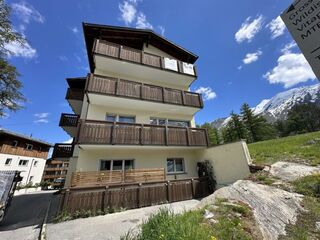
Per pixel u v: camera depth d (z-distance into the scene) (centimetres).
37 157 2647
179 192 938
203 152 1190
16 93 1150
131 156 1059
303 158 794
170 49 1498
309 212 419
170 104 1142
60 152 1362
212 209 481
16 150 2184
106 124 891
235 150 955
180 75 1319
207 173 1081
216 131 5200
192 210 527
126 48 1153
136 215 692
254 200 516
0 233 590
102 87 956
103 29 1211
